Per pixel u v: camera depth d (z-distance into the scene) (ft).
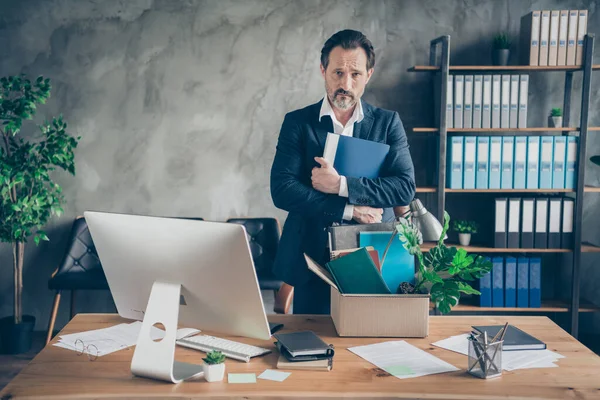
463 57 14.79
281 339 6.11
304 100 14.96
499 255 14.53
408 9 14.73
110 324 7.09
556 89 14.79
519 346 6.30
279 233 14.78
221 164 15.11
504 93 13.61
